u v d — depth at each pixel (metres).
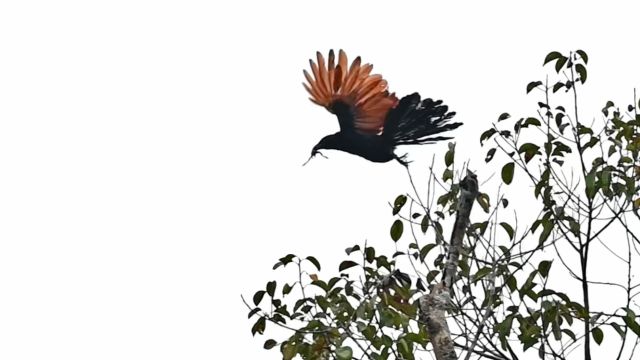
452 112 15.10
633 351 12.47
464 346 12.76
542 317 12.41
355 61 15.39
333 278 12.74
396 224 12.98
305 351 12.56
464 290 12.66
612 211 13.16
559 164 13.53
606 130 13.65
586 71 13.58
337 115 15.46
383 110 15.30
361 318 12.16
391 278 12.54
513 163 13.45
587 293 13.01
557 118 13.62
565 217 13.12
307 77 15.55
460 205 12.87
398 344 12.00
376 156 15.22
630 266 12.95
